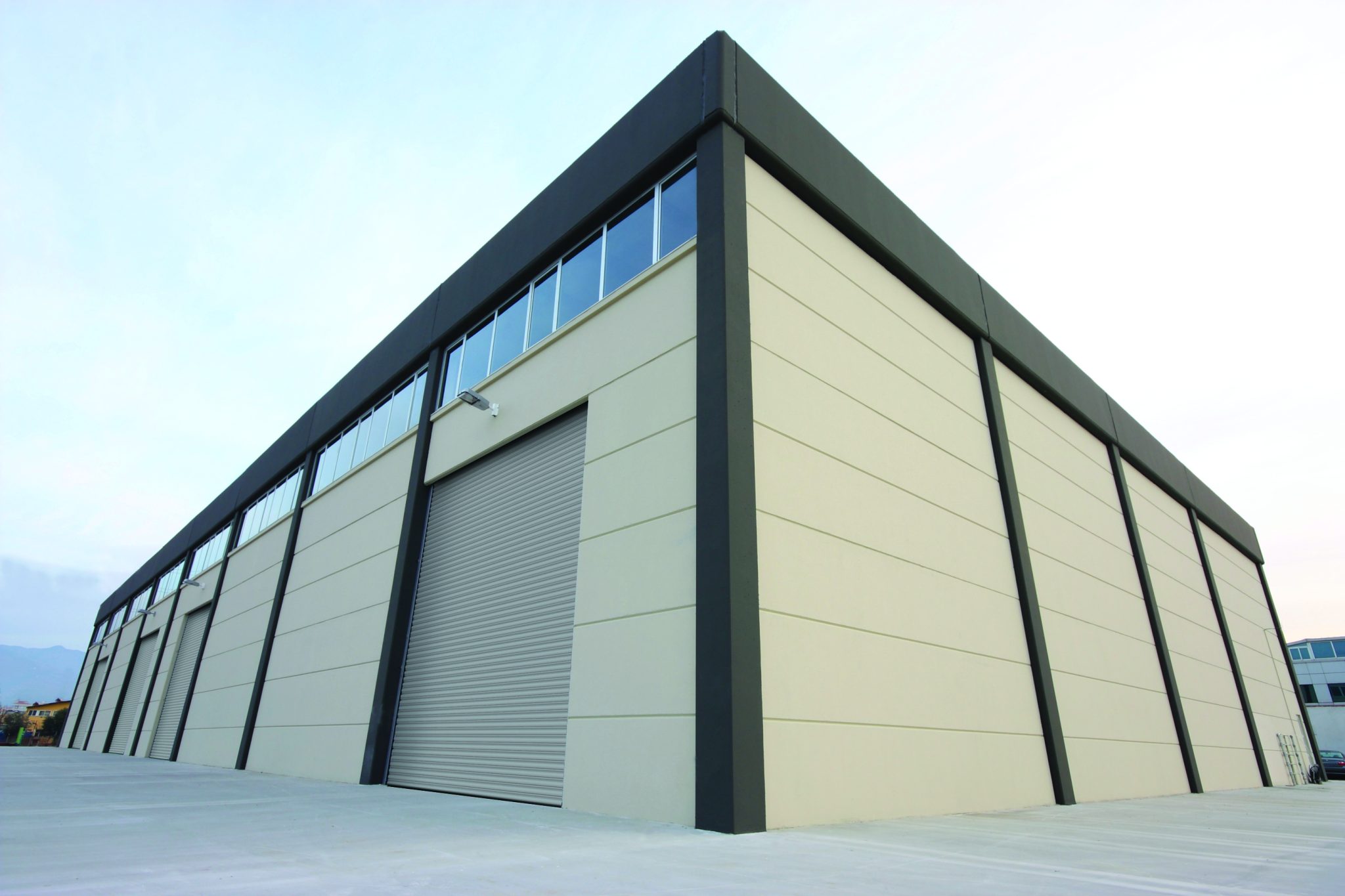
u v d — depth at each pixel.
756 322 7.25
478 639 9.25
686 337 7.33
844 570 7.30
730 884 3.08
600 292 9.02
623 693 6.64
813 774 6.11
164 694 22.36
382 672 10.63
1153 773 12.13
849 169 9.54
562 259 10.09
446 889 2.83
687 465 6.80
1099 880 3.35
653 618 6.60
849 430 8.09
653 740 6.16
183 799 7.09
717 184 7.41
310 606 14.38
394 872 3.19
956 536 9.37
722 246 7.11
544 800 7.18
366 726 10.70
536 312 10.30
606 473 7.82
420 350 13.12
